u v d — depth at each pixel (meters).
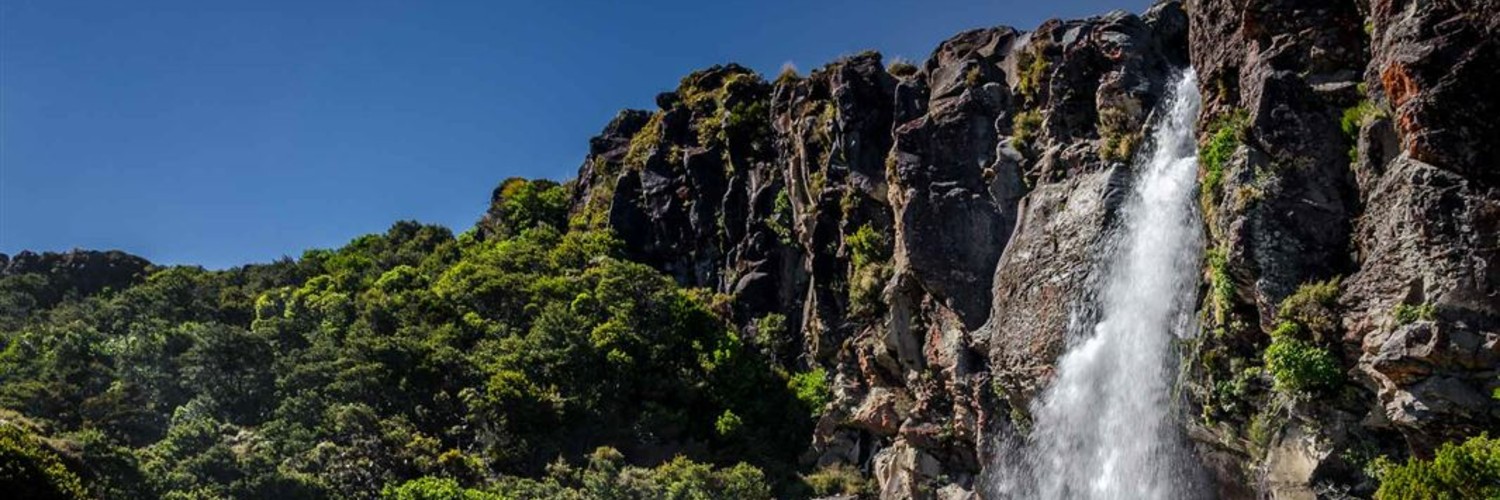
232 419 63.03
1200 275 44.72
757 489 60.38
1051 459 50.06
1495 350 32.19
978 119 60.69
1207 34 44.16
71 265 110.56
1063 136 56.22
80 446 48.66
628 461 66.38
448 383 68.50
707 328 75.06
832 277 70.00
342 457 56.47
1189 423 43.16
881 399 63.50
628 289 76.50
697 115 89.31
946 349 58.31
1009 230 57.66
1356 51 39.22
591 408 67.06
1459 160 33.84
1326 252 38.16
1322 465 37.25
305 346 73.69
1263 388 39.81
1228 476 42.25
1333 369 36.47
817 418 68.56
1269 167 39.56
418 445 59.97
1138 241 48.59
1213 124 43.00
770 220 77.06
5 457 42.78
